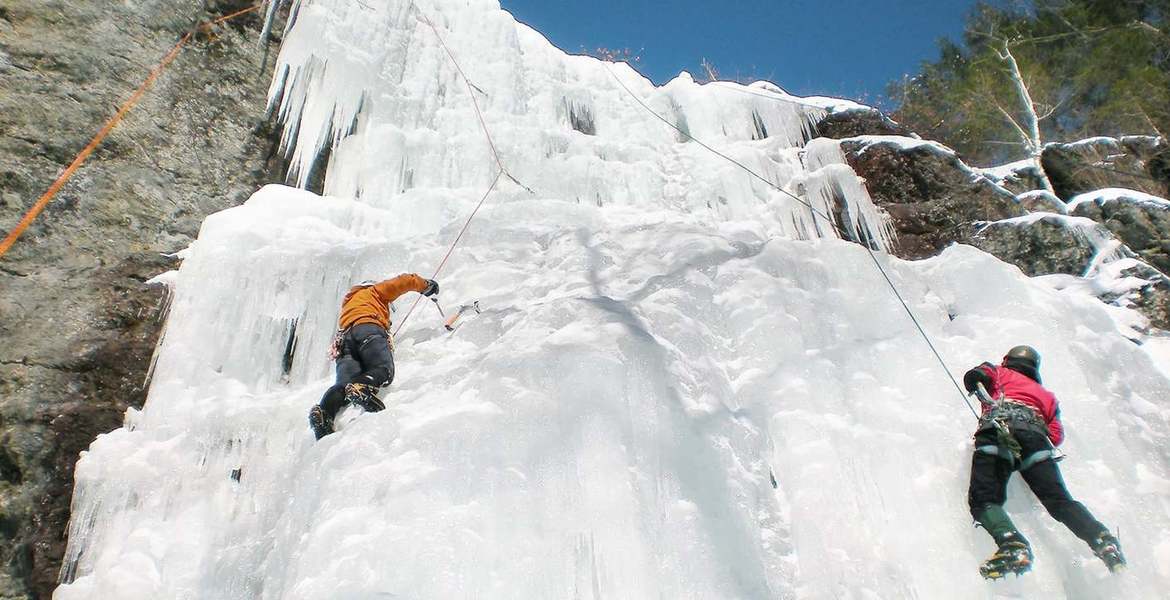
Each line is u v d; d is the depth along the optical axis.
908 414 4.69
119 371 5.33
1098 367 5.27
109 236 6.31
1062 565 4.07
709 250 5.94
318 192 7.64
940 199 7.96
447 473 4.06
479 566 3.74
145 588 4.22
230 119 7.57
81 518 4.61
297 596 3.71
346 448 4.32
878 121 9.23
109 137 6.80
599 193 8.38
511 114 8.78
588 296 5.30
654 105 9.73
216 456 4.79
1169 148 10.80
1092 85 15.95
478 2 9.46
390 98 8.22
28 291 5.61
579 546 3.84
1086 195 8.50
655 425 4.32
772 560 4.06
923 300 5.64
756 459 4.43
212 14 8.04
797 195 8.05
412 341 5.52
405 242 6.38
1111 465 4.63
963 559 4.06
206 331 5.52
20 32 6.93
